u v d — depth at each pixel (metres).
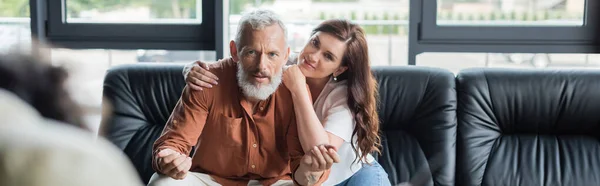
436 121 2.68
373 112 2.10
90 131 0.66
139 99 2.76
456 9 3.13
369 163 2.16
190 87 1.91
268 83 1.87
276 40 1.86
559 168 2.62
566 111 2.72
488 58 3.18
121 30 3.23
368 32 3.18
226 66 1.95
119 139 2.68
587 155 2.66
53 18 3.21
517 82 2.75
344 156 2.10
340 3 3.15
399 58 3.20
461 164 2.66
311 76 2.06
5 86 0.64
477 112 2.71
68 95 0.67
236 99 1.91
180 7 3.22
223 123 1.91
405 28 3.18
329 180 2.08
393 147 2.66
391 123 2.73
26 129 0.60
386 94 2.72
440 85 2.72
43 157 0.58
